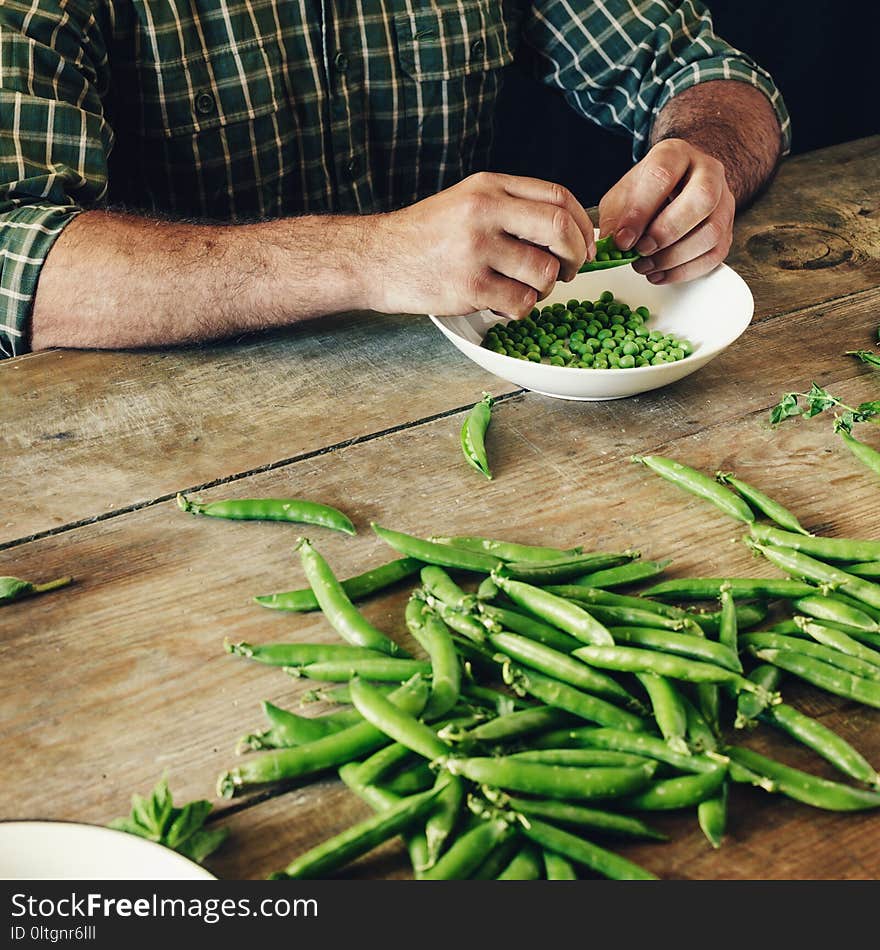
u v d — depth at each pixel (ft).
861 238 5.45
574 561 3.19
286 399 4.14
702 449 3.89
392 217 4.27
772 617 3.15
